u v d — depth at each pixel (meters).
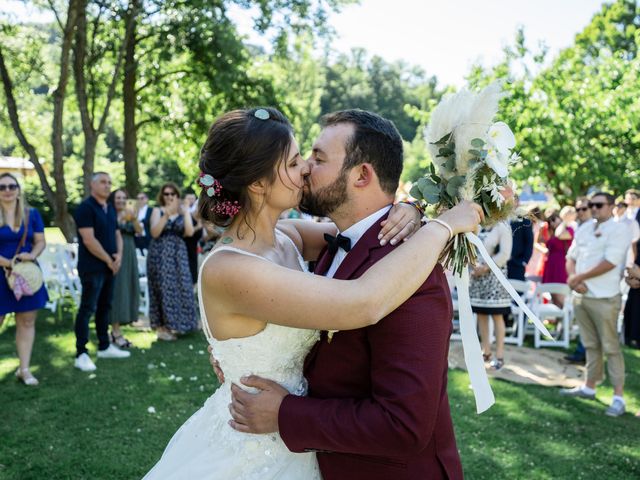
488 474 3.41
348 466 1.45
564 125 9.91
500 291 5.61
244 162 1.47
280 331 1.51
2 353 5.82
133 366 5.39
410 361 1.31
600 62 11.73
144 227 9.74
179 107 16.25
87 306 5.27
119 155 34.06
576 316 4.84
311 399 1.42
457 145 1.50
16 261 4.64
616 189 10.59
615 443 3.90
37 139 16.84
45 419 4.05
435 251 1.37
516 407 4.54
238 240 1.54
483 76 11.12
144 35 14.75
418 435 1.29
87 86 14.91
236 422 1.50
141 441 3.71
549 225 7.55
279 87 16.20
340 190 1.53
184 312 6.45
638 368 5.81
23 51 13.65
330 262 1.64
